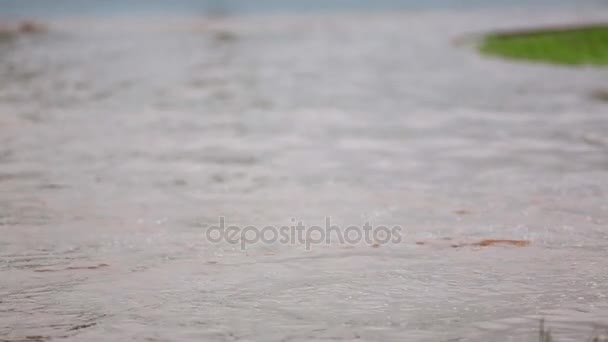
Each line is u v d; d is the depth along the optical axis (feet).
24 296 54.80
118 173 91.66
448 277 57.47
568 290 54.90
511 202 78.28
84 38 255.09
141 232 69.26
